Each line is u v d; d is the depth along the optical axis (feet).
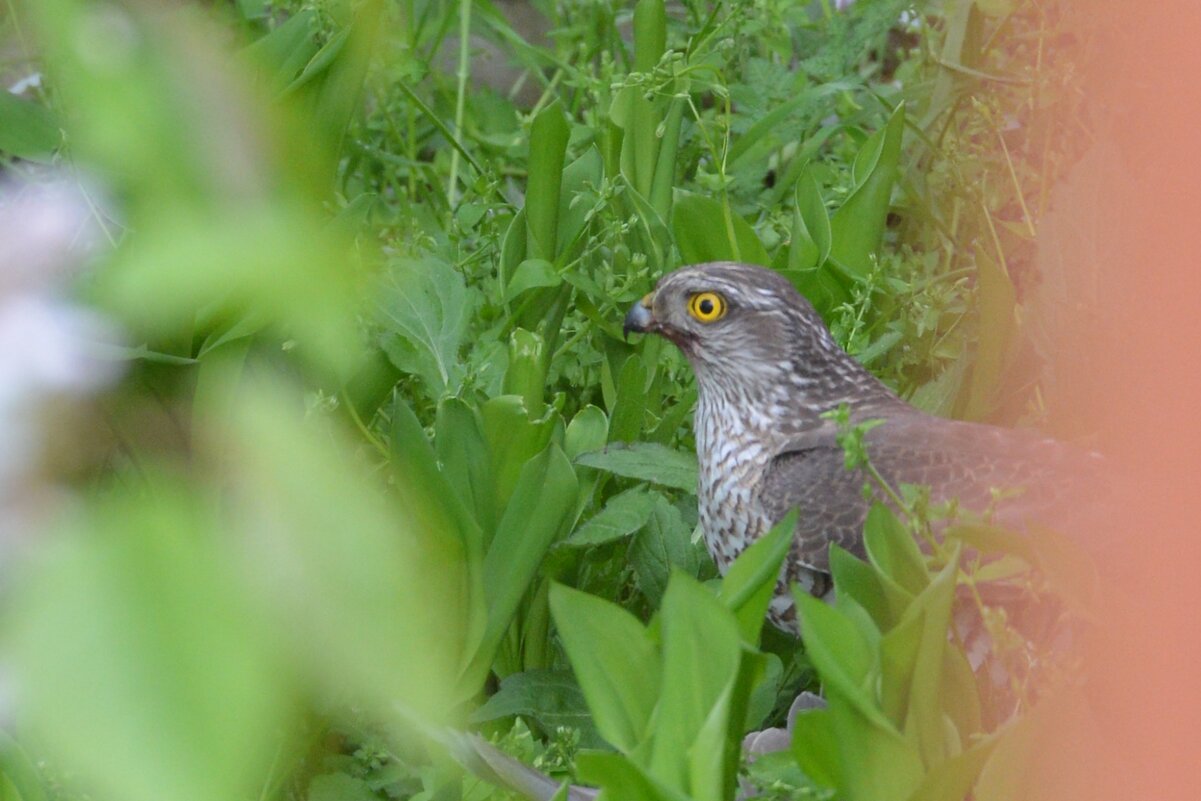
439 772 15.99
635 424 16.37
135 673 5.25
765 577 15.74
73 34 6.13
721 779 15.65
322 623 5.86
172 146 6.06
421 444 15.96
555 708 16.12
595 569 16.30
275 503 5.99
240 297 6.20
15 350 5.58
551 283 16.35
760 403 16.28
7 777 15.80
